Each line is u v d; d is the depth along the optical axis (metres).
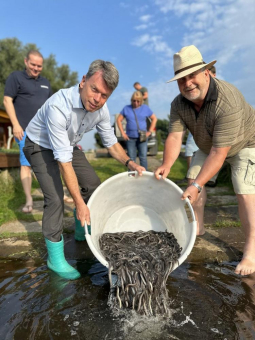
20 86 2.55
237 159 1.72
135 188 1.83
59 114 1.45
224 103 1.51
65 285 1.52
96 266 1.74
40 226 2.34
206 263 1.74
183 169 4.98
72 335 1.17
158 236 1.73
